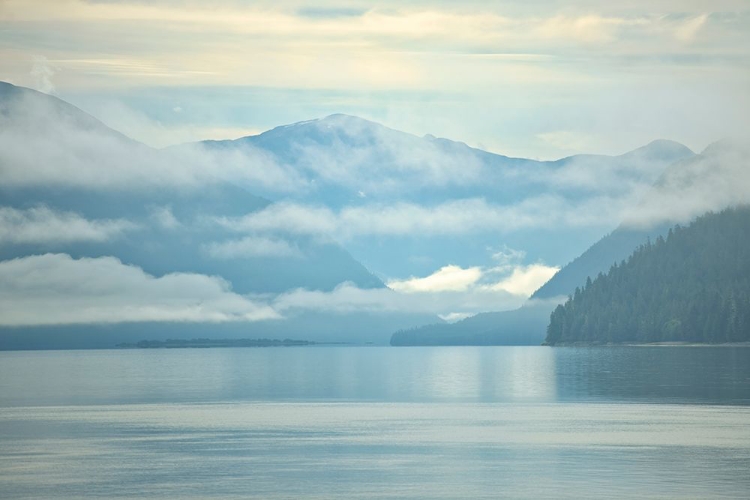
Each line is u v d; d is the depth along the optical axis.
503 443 133.00
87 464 116.69
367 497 96.19
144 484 103.31
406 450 127.38
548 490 98.50
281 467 114.19
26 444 135.00
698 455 119.81
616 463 114.38
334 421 165.12
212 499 95.69
